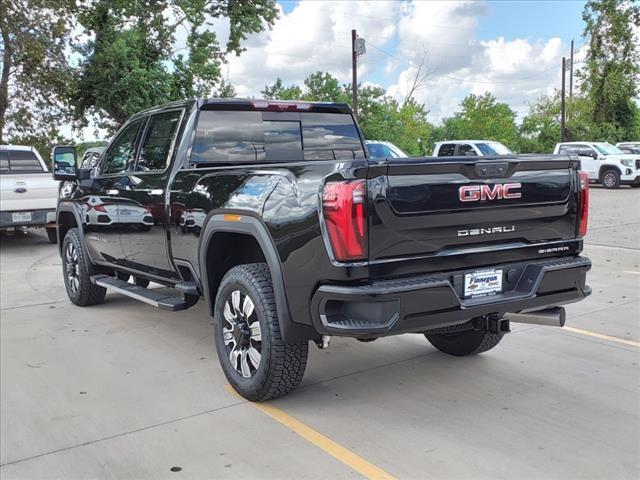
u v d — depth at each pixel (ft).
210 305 14.14
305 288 10.90
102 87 72.18
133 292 17.47
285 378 12.14
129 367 15.28
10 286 26.18
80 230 20.83
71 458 10.60
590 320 18.93
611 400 12.74
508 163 11.49
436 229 10.77
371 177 10.08
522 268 12.05
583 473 9.75
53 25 63.93
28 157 42.96
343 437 11.16
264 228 11.71
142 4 76.18
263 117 16.31
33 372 14.98
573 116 161.48
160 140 16.70
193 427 11.71
